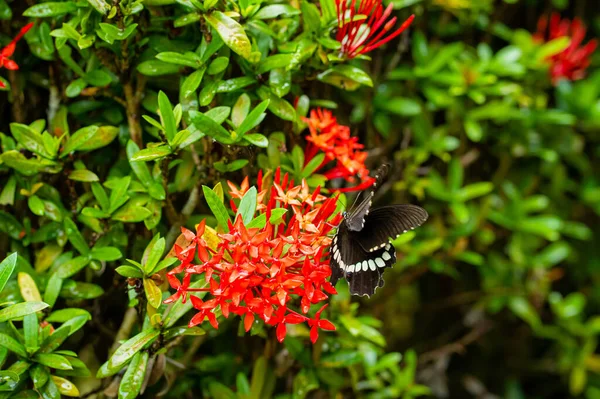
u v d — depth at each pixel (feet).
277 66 2.52
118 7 2.40
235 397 2.80
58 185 2.71
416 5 3.22
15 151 2.50
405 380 3.11
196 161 2.59
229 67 2.60
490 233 3.51
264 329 2.75
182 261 2.19
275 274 2.18
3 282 2.24
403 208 2.31
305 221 2.28
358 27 2.55
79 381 3.06
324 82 2.82
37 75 2.73
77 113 2.70
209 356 3.01
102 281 2.81
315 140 2.55
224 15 2.40
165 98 2.35
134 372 2.34
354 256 2.32
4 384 2.37
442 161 3.49
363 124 3.19
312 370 2.79
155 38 2.57
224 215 2.28
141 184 2.54
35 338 2.36
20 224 2.65
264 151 2.72
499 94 3.32
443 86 3.31
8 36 2.69
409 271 3.41
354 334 2.74
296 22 2.63
